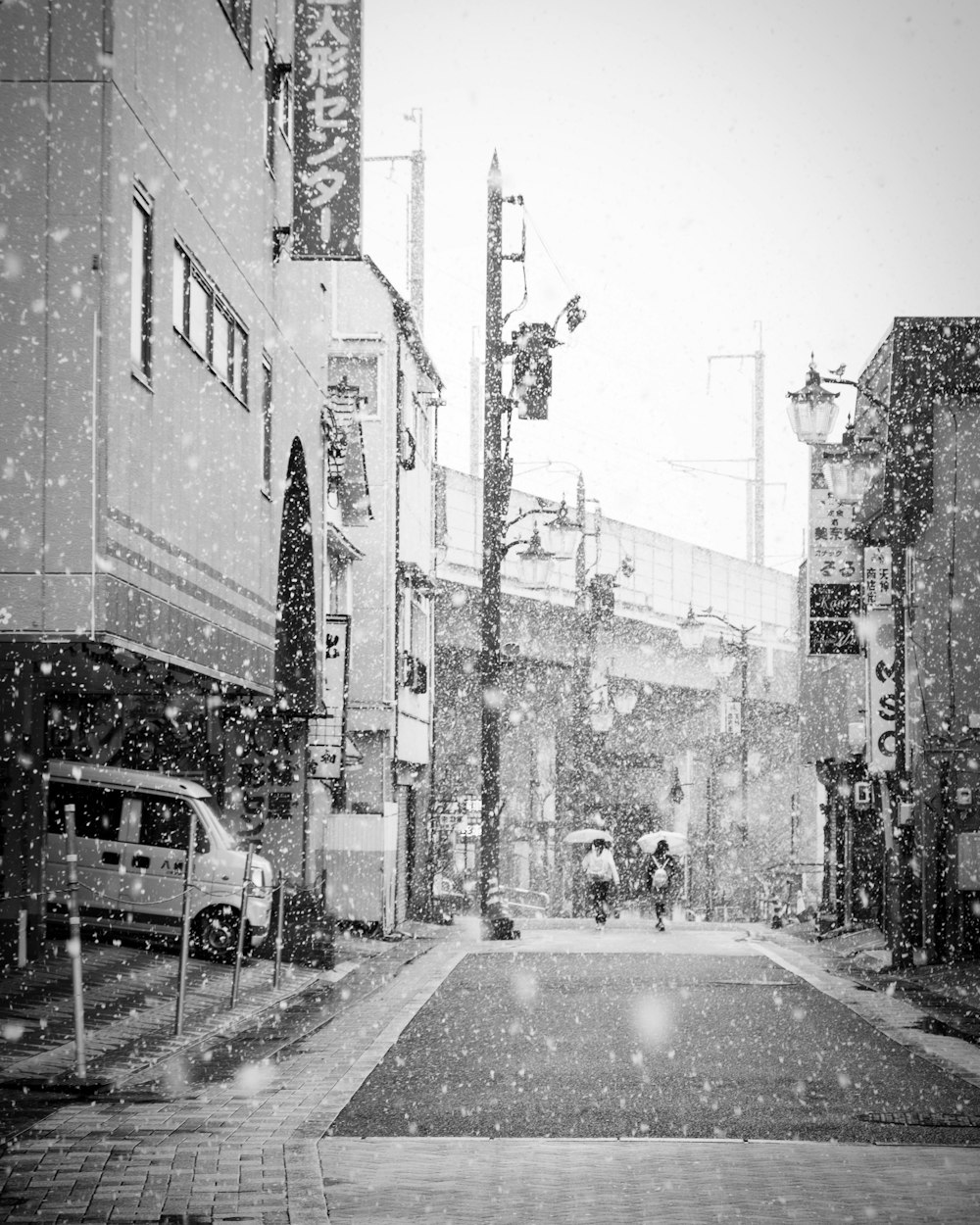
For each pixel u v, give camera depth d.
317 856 29.61
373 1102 11.41
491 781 33.03
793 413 24.61
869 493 30.77
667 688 58.53
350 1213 7.82
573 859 51.88
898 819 23.78
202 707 23.00
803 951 28.44
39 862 18.89
